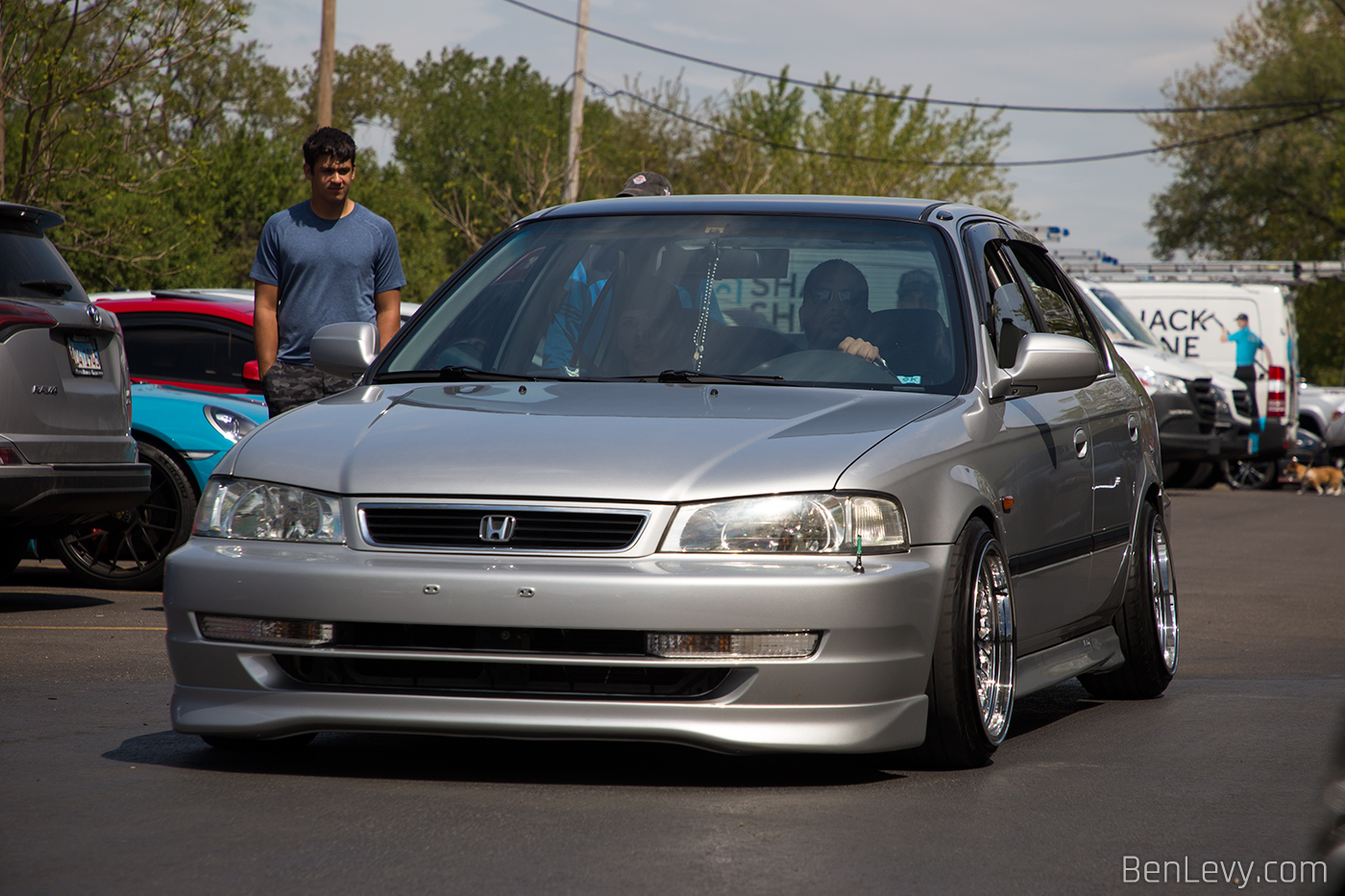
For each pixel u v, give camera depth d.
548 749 9.41
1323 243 103.56
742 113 96.12
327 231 14.77
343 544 8.42
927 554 8.57
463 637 8.17
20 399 15.03
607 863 6.83
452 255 134.00
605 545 8.16
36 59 37.12
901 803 8.10
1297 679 13.23
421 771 8.73
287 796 8.08
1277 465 48.00
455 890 6.41
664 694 8.13
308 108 137.88
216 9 37.84
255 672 8.48
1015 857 7.08
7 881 6.48
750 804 8.02
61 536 16.16
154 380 19.27
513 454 8.45
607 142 96.75
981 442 9.37
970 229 11.02
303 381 14.44
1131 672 12.10
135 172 41.81
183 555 8.68
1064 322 12.22
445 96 160.75
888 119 95.12
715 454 8.41
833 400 9.34
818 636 8.10
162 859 6.86
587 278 10.61
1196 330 43.19
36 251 15.85
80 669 12.31
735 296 10.27
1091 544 11.20
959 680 8.77
